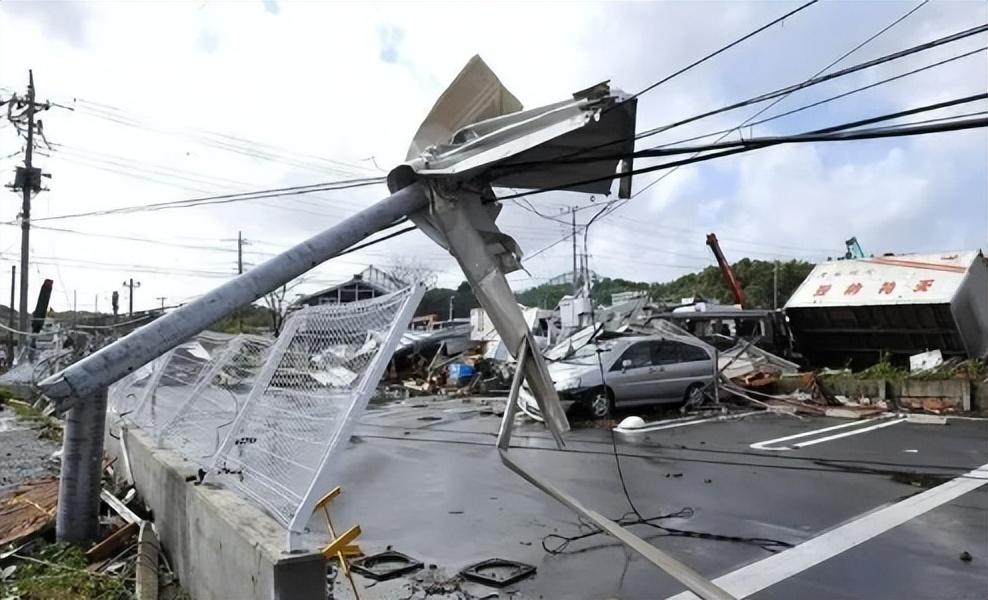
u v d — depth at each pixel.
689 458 9.83
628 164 4.64
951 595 4.73
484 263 4.36
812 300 18.20
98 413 6.10
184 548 5.11
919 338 16.64
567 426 4.31
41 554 5.67
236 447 5.05
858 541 5.94
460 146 4.35
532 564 5.57
